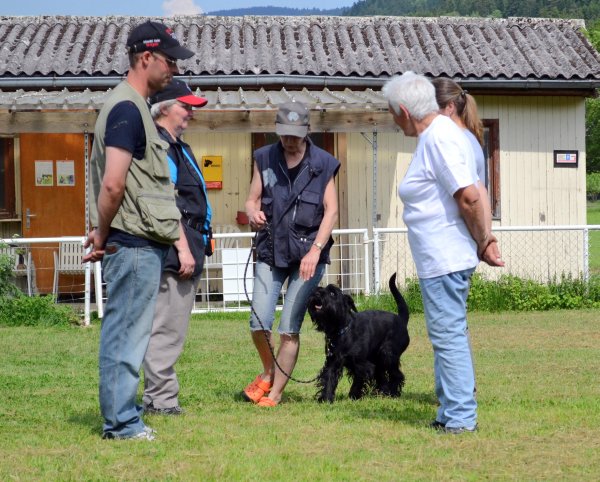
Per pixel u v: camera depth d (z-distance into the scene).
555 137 17.20
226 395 8.06
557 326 12.89
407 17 18.59
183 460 5.54
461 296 6.15
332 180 7.61
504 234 16.98
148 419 6.83
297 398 8.05
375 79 16.28
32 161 16.20
